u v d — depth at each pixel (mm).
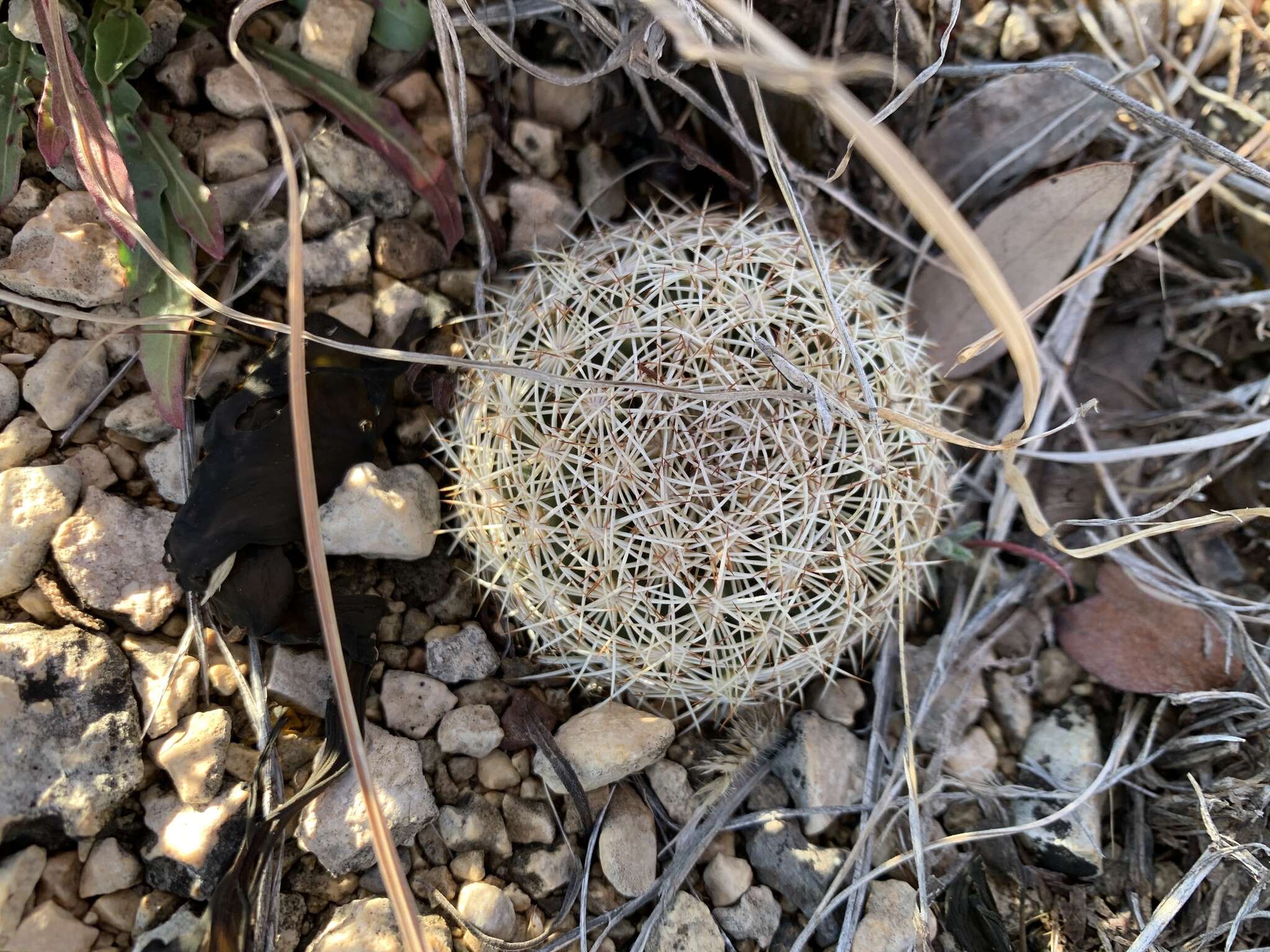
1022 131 167
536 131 165
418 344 155
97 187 121
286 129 152
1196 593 155
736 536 120
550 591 127
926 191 79
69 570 128
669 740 138
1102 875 142
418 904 129
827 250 140
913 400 136
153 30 146
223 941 111
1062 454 158
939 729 149
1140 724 153
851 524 127
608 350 126
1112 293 175
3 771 116
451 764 137
